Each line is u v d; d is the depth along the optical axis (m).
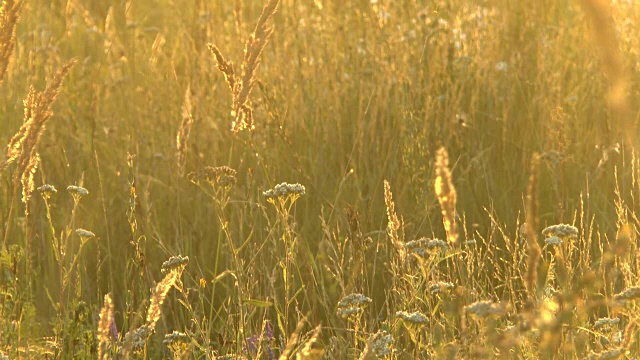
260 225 9.67
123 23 16.75
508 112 13.11
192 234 10.69
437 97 12.62
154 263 10.42
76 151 12.95
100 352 4.95
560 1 15.39
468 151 12.25
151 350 8.52
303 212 11.56
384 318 8.71
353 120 13.01
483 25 14.34
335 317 8.58
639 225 8.27
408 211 10.91
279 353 7.80
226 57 13.88
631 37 13.29
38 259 10.05
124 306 9.50
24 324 6.66
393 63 13.24
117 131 13.60
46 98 6.65
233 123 7.64
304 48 14.29
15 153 6.78
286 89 13.42
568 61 13.88
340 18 14.81
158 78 14.52
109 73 15.13
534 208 3.53
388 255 9.46
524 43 14.09
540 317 3.75
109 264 10.00
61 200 11.84
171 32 17.34
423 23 13.71
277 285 9.27
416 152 11.61
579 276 6.91
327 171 12.16
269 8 7.34
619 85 2.39
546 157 10.02
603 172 11.62
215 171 7.29
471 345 5.02
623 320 6.97
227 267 9.95
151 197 11.79
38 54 14.83
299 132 12.91
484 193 11.67
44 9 17.41
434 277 6.96
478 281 7.51
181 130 9.73
